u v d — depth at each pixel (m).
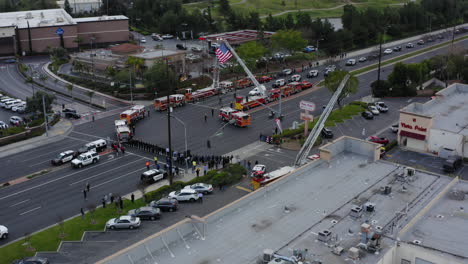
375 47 192.38
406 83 133.75
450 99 100.06
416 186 50.88
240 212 45.34
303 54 173.75
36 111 109.44
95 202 71.81
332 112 114.50
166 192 73.69
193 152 90.06
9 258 57.06
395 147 92.38
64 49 177.62
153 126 105.88
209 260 37.81
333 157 58.22
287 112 115.50
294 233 41.75
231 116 106.38
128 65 143.25
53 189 76.44
